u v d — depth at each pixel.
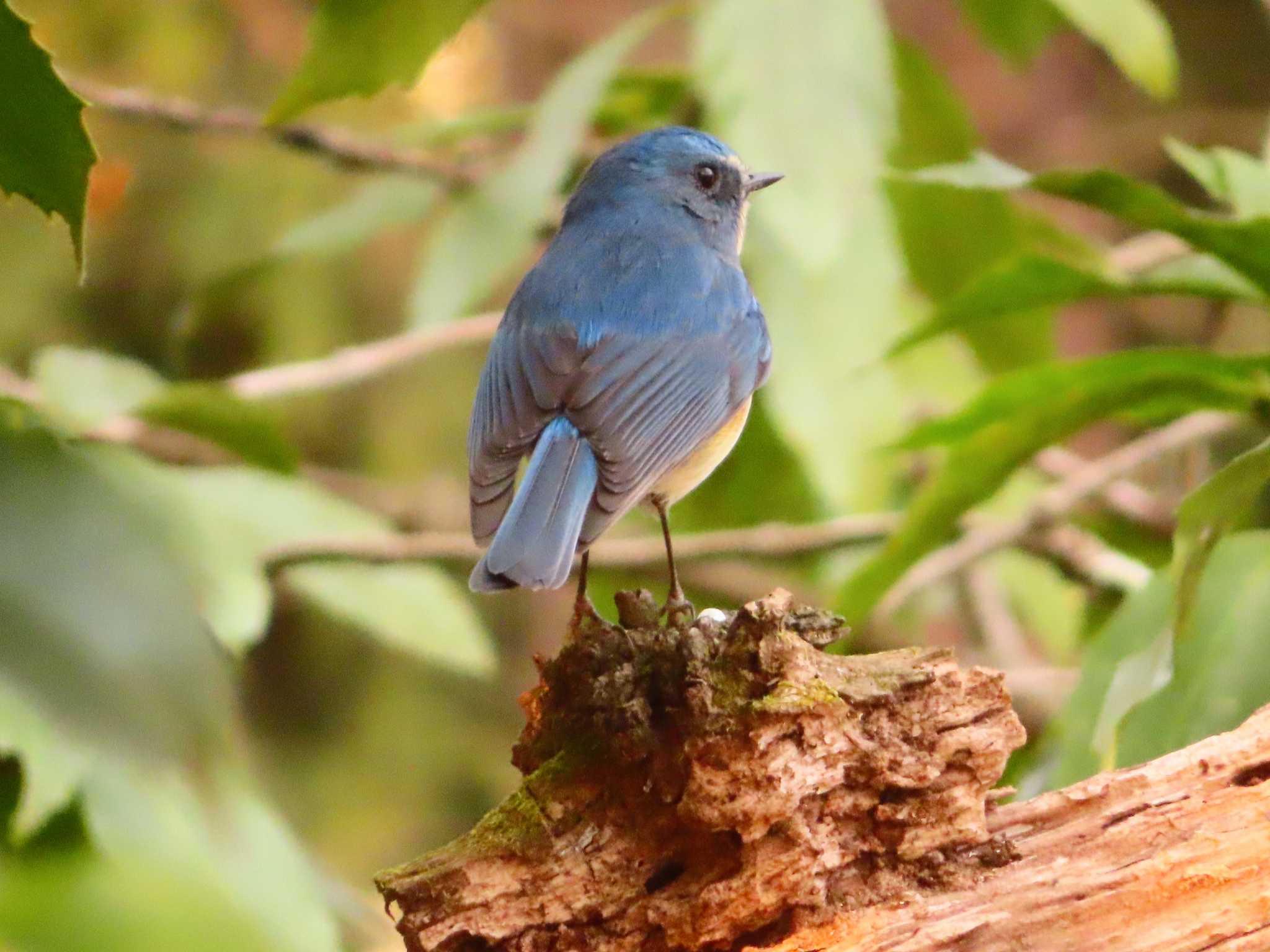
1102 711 6.83
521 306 8.97
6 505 3.33
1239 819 5.23
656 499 8.88
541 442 8.05
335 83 6.29
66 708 3.17
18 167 3.87
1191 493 6.39
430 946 5.19
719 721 5.07
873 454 9.91
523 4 16.80
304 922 4.50
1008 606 14.57
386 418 16.27
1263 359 7.52
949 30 19.38
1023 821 5.31
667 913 5.18
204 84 14.72
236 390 10.71
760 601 5.33
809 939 5.07
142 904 3.47
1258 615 6.95
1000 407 8.00
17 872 3.54
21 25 3.52
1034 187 6.83
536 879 5.29
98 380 9.13
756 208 10.27
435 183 10.95
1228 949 5.07
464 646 9.94
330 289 15.48
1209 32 20.78
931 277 10.89
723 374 9.02
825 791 5.14
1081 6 9.24
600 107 11.31
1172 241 12.42
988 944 5.07
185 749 3.21
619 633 5.50
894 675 5.30
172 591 3.35
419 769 16.77
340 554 9.62
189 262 14.88
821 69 8.63
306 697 16.75
